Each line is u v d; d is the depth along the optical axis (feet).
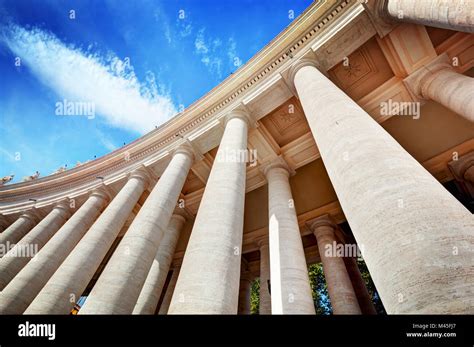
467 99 36.40
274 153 68.69
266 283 68.44
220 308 23.29
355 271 66.54
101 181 84.33
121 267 41.14
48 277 59.88
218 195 36.76
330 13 53.21
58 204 88.58
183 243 92.17
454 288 11.32
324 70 52.42
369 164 20.99
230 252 29.53
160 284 68.80
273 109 61.26
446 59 46.52
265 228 82.38
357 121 27.48
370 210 17.74
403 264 13.57
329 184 74.64
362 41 50.47
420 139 58.90
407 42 48.14
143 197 88.02
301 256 46.50
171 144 75.25
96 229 57.16
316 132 32.50
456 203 15.72
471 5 24.75
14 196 103.76
